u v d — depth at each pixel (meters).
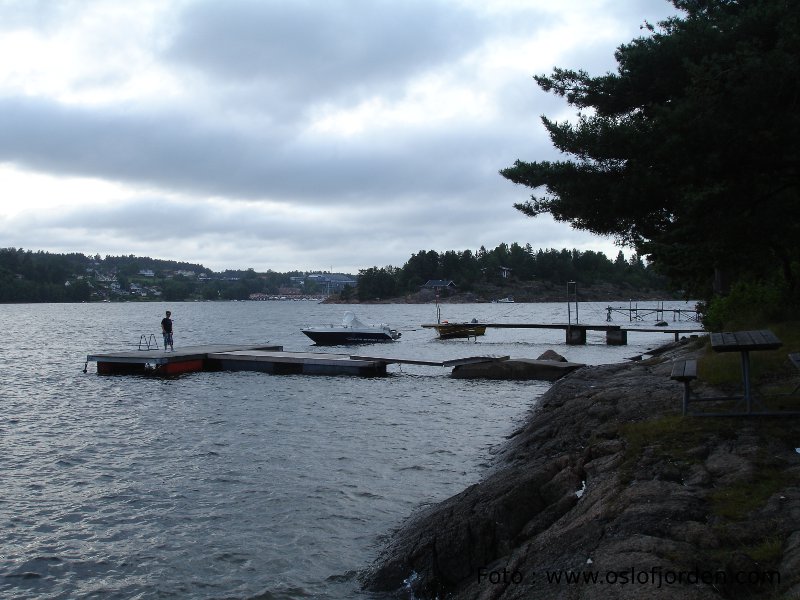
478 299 192.00
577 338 46.69
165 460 13.32
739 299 20.45
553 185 12.44
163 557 8.54
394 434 15.54
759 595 4.46
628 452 7.75
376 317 114.38
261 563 8.27
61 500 10.85
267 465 12.73
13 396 22.95
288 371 29.61
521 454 11.54
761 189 11.76
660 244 12.93
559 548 5.89
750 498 5.91
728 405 9.61
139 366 29.92
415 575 7.31
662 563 4.78
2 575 8.10
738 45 10.74
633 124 11.49
